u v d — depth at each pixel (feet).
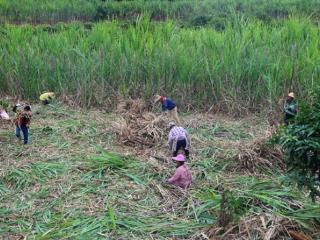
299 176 20.35
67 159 31.17
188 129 37.88
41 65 48.29
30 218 23.72
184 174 26.99
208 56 45.62
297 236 20.58
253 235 20.93
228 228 21.47
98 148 32.94
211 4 83.20
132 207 24.59
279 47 46.14
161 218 23.58
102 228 22.39
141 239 21.53
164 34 50.42
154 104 42.80
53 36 53.88
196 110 43.98
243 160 29.86
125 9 85.61
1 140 35.17
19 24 80.53
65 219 23.35
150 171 28.89
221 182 27.55
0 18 82.17
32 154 32.32
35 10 84.02
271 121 38.75
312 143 19.33
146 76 45.78
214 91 43.62
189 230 22.22
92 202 25.13
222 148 32.91
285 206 23.38
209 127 38.68
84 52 48.98
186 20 82.89
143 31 50.31
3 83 49.44
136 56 46.24
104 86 45.60
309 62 42.01
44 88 47.98
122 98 44.52
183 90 44.29
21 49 49.34
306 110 19.85
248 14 77.92
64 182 27.55
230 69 43.70
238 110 42.09
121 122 36.91
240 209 22.79
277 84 41.75
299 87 41.16
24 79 48.16
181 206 24.68
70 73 47.01
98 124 38.88
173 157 29.37
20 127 33.96
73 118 41.22
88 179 27.84
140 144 34.04
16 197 26.11
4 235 22.15
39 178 28.17
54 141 34.99
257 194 24.32
